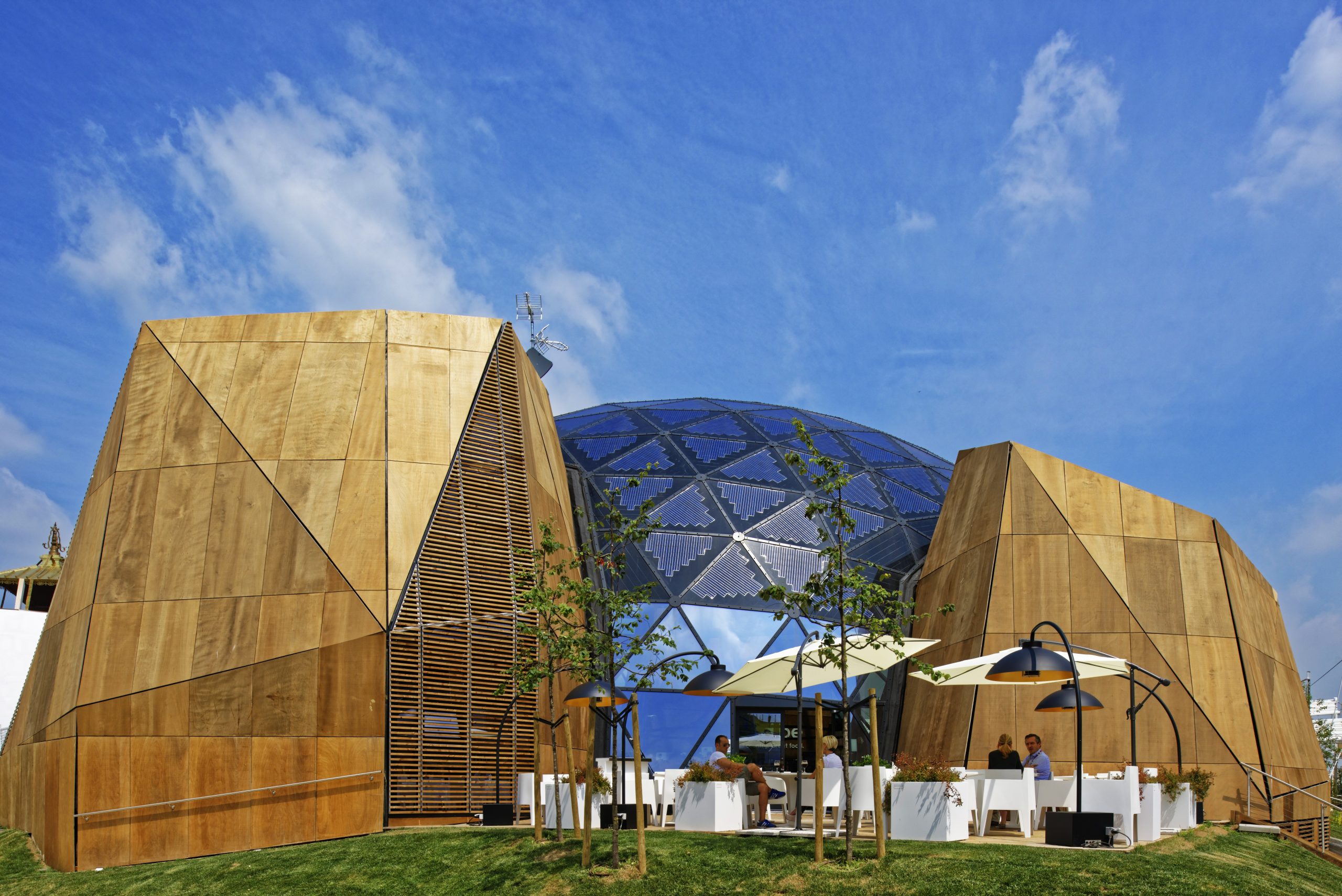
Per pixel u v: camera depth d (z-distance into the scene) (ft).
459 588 73.20
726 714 91.35
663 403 138.92
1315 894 45.85
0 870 66.64
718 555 101.14
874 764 46.93
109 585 72.43
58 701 74.23
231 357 79.00
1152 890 41.50
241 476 74.43
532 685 53.78
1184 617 82.12
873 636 49.44
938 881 42.88
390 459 74.84
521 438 81.35
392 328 80.07
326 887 51.21
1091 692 80.48
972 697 81.10
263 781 66.08
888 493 115.65
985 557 86.38
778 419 128.88
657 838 53.57
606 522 57.16
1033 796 54.60
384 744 67.51
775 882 44.62
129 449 76.89
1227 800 77.00
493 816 64.75
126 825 64.64
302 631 69.15
